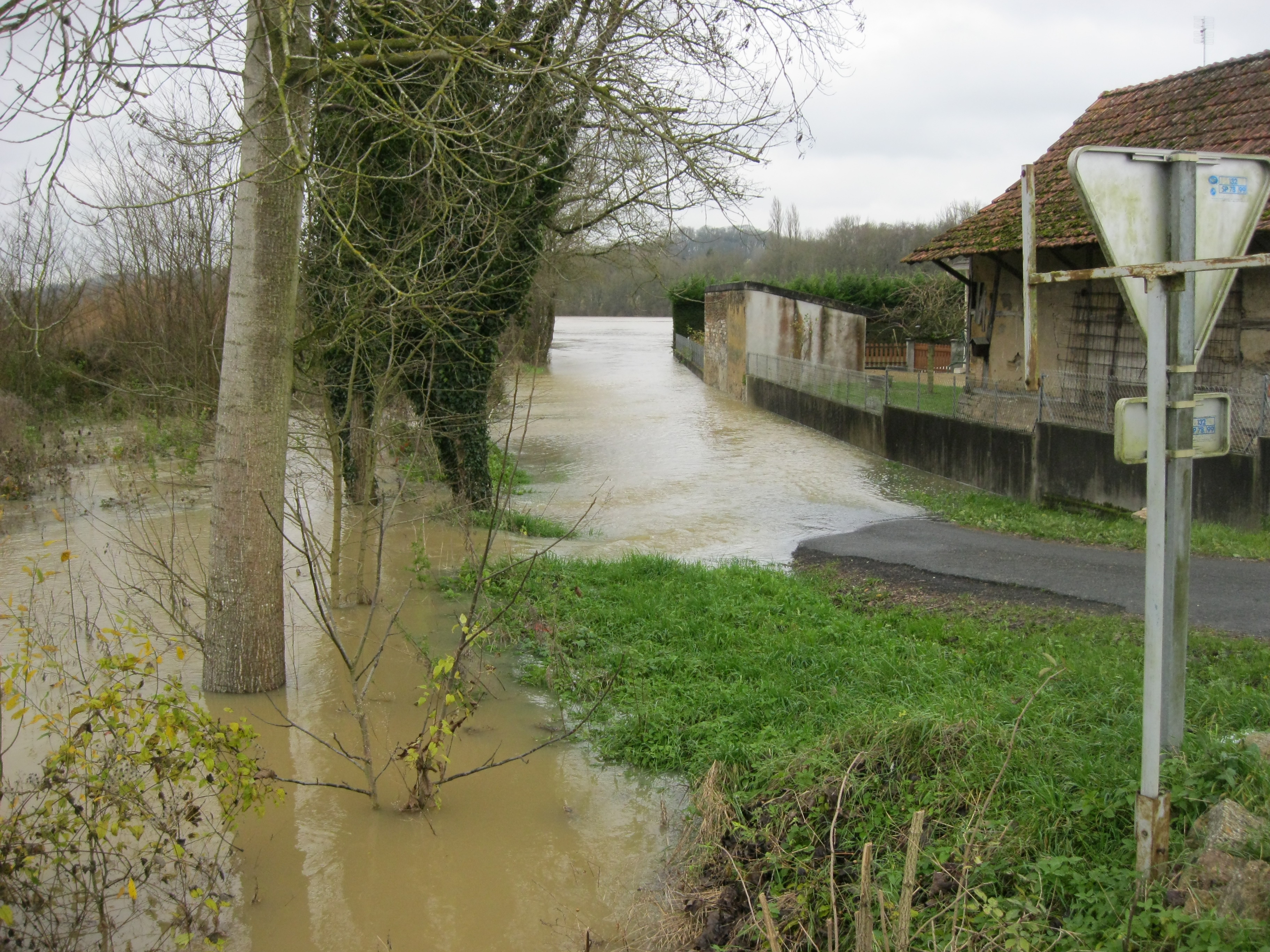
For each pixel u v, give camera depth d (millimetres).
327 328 8070
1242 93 15805
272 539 7594
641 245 14570
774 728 6621
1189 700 5926
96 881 4793
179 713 4941
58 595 10055
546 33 8812
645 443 24578
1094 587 10109
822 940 4371
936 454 19812
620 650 8453
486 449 14125
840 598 10312
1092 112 19062
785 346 33906
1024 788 4852
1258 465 12320
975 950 3889
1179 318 3990
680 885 5129
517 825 5887
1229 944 3332
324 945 4777
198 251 21219
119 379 25469
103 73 5359
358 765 6566
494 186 10352
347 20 7691
